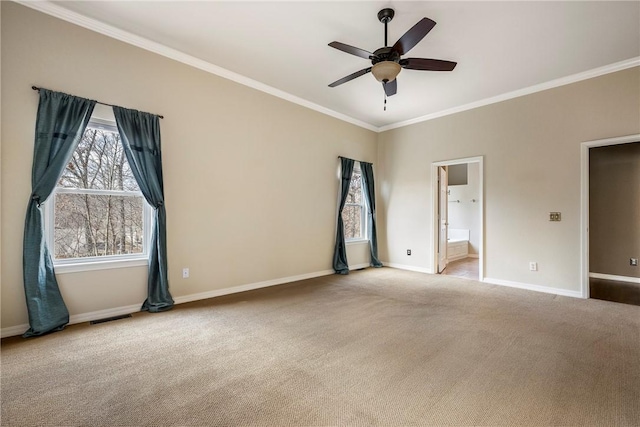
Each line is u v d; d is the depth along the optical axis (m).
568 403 1.66
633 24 2.73
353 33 2.96
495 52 3.24
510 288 4.21
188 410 1.58
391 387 1.81
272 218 4.32
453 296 3.81
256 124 4.09
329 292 3.97
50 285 2.57
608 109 3.56
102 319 2.86
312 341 2.45
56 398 1.67
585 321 2.93
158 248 3.15
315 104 4.86
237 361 2.11
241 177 3.95
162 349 2.28
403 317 3.04
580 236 3.77
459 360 2.15
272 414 1.56
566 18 2.66
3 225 2.41
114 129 3.00
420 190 5.46
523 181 4.22
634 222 4.82
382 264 6.00
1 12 2.40
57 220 2.71
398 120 5.68
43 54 2.57
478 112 4.68
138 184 3.04
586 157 3.73
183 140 3.41
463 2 2.47
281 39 3.09
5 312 2.42
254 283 4.12
